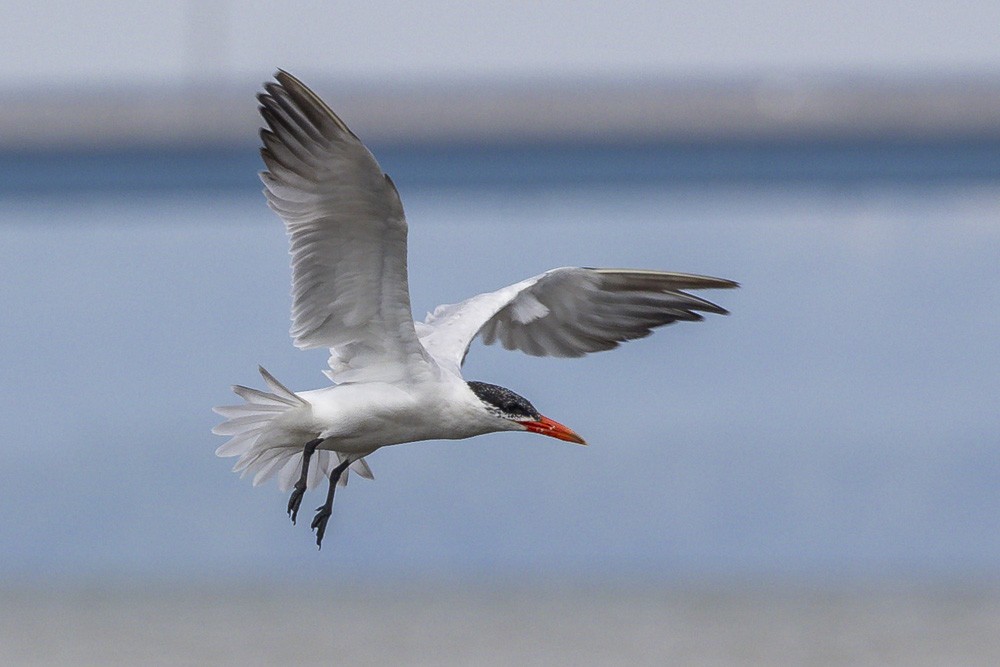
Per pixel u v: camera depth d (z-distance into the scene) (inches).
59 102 1893.5
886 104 1895.9
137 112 1871.3
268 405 472.1
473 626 1242.6
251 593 1512.1
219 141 1877.5
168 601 1437.0
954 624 1251.2
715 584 1606.8
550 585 1601.9
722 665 1035.9
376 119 1872.5
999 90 1907.0
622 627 1237.1
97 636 1176.2
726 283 568.4
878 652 1101.7
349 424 472.4
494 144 1882.4
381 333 475.8
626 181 1925.4
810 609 1368.1
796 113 1888.5
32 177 1894.7
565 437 488.4
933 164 1934.1
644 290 574.2
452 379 485.4
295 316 471.5
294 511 466.0
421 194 1940.2
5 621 1270.9
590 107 1883.6
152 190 1915.6
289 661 1052.5
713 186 1966.0
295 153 442.0
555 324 581.0
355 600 1455.5
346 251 460.1
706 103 1891.0
